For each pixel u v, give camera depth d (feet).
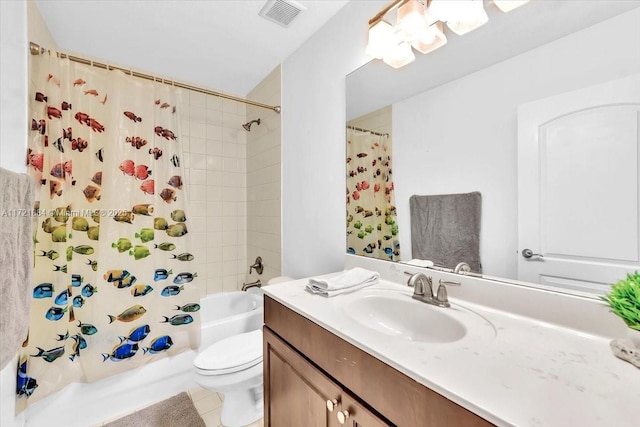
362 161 4.50
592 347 2.09
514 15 2.82
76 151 4.97
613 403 1.47
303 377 2.88
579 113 2.40
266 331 3.60
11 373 3.85
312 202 5.56
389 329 3.18
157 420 4.76
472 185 3.17
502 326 2.49
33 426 4.25
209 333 6.03
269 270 7.13
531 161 2.70
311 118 5.55
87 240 5.04
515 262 2.81
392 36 3.72
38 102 4.36
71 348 4.78
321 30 5.24
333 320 2.65
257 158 7.68
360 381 2.25
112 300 5.15
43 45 4.86
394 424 1.97
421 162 3.69
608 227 2.25
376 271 4.26
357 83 4.53
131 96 5.48
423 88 3.65
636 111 2.13
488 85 3.02
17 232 2.64
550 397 1.52
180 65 6.61
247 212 8.29
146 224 5.54
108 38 5.52
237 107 8.22
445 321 2.78
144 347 5.32
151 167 5.64
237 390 4.46
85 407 4.68
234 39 5.61
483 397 1.53
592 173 2.33
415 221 3.76
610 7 2.25
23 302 2.75
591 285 2.34
